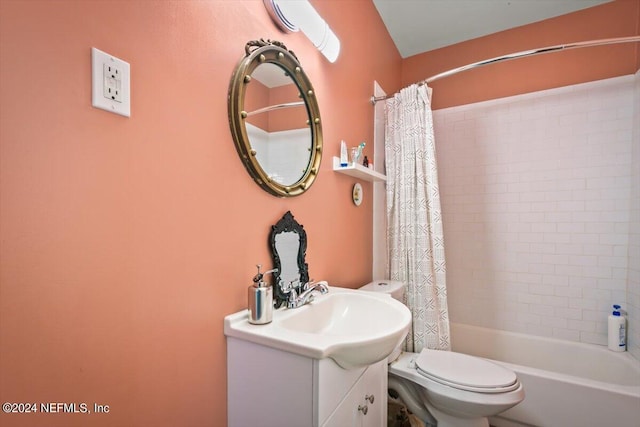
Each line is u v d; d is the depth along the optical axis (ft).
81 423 1.85
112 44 2.00
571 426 4.83
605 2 6.48
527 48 7.25
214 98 2.80
